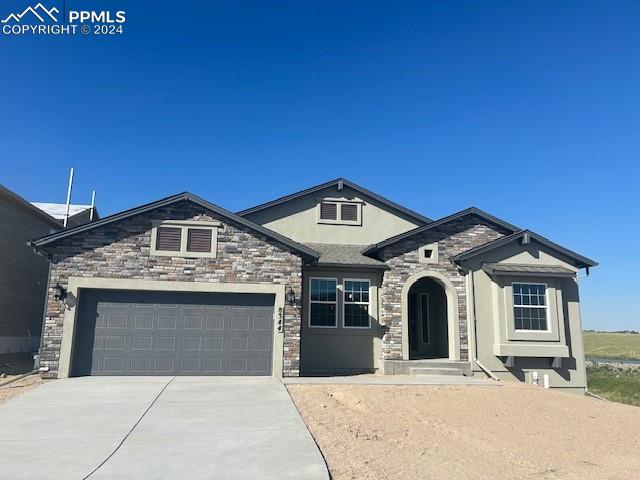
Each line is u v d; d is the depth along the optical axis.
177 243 14.95
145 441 7.93
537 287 17.56
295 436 8.27
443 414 10.70
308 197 20.00
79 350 14.34
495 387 13.73
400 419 10.12
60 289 14.25
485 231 18.41
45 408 10.20
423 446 8.40
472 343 16.98
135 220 14.87
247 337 15.04
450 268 17.78
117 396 11.41
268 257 15.29
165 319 14.79
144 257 14.73
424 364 16.75
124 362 14.45
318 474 6.48
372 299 17.78
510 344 16.86
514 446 8.73
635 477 7.40
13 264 18.55
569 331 17.55
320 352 17.19
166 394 11.68
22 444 7.71
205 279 14.88
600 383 25.34
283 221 19.66
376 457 7.59
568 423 10.51
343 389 12.73
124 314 14.66
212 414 9.80
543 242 17.80
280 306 15.10
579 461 8.11
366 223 20.17
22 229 19.27
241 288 15.00
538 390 13.58
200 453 7.32
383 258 17.62
